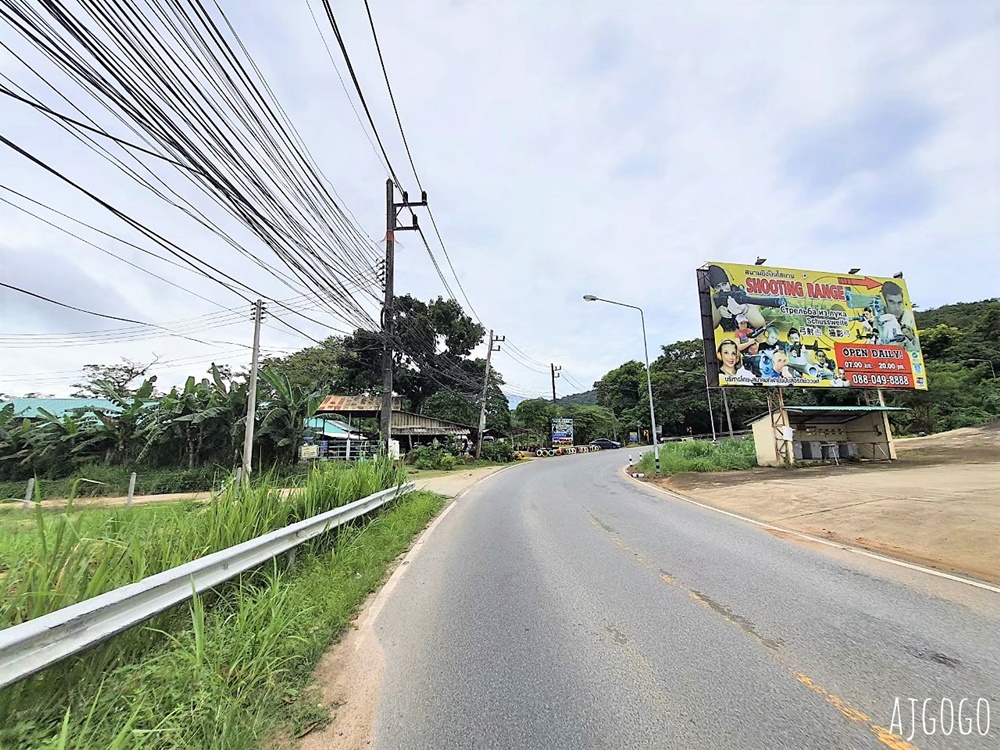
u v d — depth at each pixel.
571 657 3.77
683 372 62.53
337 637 4.26
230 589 4.79
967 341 49.41
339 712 3.09
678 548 7.27
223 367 37.06
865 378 21.58
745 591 5.20
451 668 3.65
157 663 3.27
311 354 45.34
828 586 5.31
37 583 3.37
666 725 2.86
